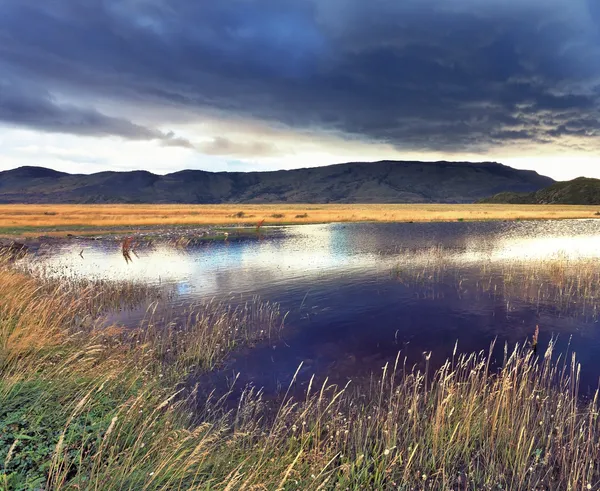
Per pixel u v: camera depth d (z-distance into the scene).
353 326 12.05
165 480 3.93
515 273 19.44
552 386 7.81
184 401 6.59
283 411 6.14
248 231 45.62
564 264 21.23
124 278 19.12
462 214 64.75
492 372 8.61
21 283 11.55
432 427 5.86
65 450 3.98
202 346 10.02
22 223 48.03
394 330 11.71
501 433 5.80
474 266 21.53
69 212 71.81
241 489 3.74
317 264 23.14
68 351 7.26
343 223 56.03
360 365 9.24
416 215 63.88
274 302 14.91
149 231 44.91
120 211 76.19
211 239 37.97
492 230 43.97
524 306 13.95
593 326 11.69
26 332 6.75
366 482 4.91
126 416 4.99
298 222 55.91
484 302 14.55
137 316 12.98
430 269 20.91
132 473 3.82
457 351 10.05
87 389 5.52
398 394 7.17
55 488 3.32
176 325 12.02
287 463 4.96
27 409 4.72
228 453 5.00
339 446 5.79
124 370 7.02
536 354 9.68
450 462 5.42
